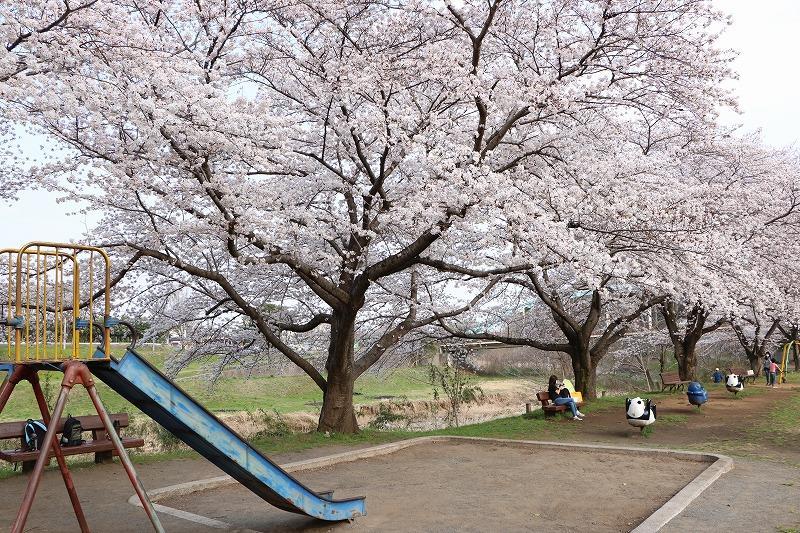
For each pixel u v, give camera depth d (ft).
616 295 59.98
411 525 20.22
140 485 15.76
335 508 20.04
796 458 31.22
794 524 19.13
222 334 49.24
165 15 34.71
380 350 45.55
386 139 36.42
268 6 35.06
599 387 104.58
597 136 44.73
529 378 104.68
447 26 39.83
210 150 31.37
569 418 48.78
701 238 40.68
